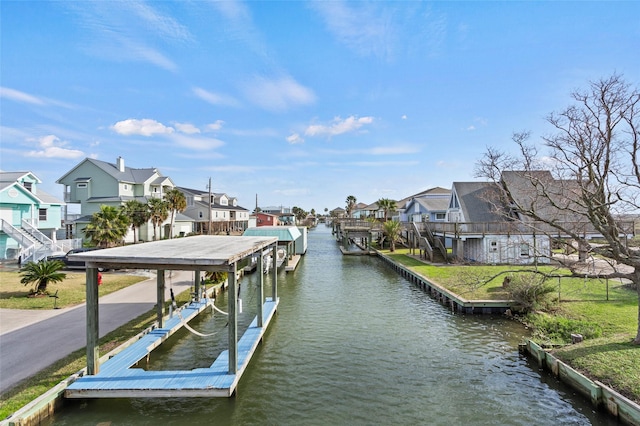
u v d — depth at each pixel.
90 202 40.78
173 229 47.56
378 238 49.12
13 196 28.09
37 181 31.00
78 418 7.84
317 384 9.70
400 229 41.34
